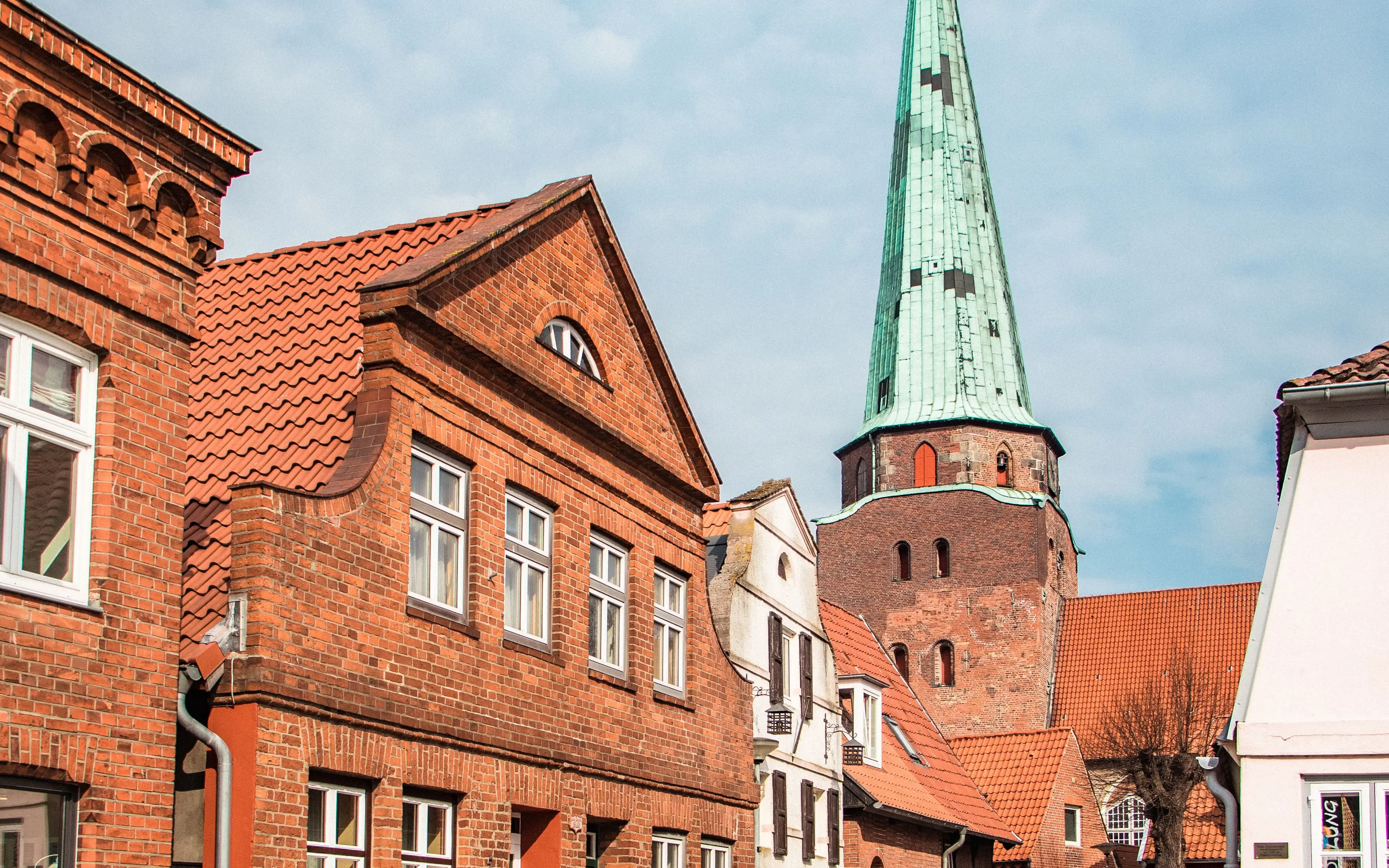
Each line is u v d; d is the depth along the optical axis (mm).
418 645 15195
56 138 11531
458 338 16234
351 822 14164
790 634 30188
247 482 13852
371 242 18234
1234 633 71500
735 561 27734
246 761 12773
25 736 10695
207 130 12891
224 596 13461
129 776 11602
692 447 22422
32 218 11242
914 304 73625
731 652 26656
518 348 17750
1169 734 66125
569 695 18156
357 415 15289
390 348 15344
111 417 11758
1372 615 15984
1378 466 16219
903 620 71625
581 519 18953
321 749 13586
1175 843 51469
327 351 16328
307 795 13367
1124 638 72688
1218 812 52625
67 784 11148
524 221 17750
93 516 11609
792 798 29625
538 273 18391
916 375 72938
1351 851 15648
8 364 11086
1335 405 16281
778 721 27625
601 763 18734
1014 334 74125
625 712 19562
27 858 10836
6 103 11070
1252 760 16000
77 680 11180
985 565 70750
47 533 11234
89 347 11727
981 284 73438
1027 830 47312
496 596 16750
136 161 12188
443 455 16203
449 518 16203
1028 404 73938
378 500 14797
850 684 36375
